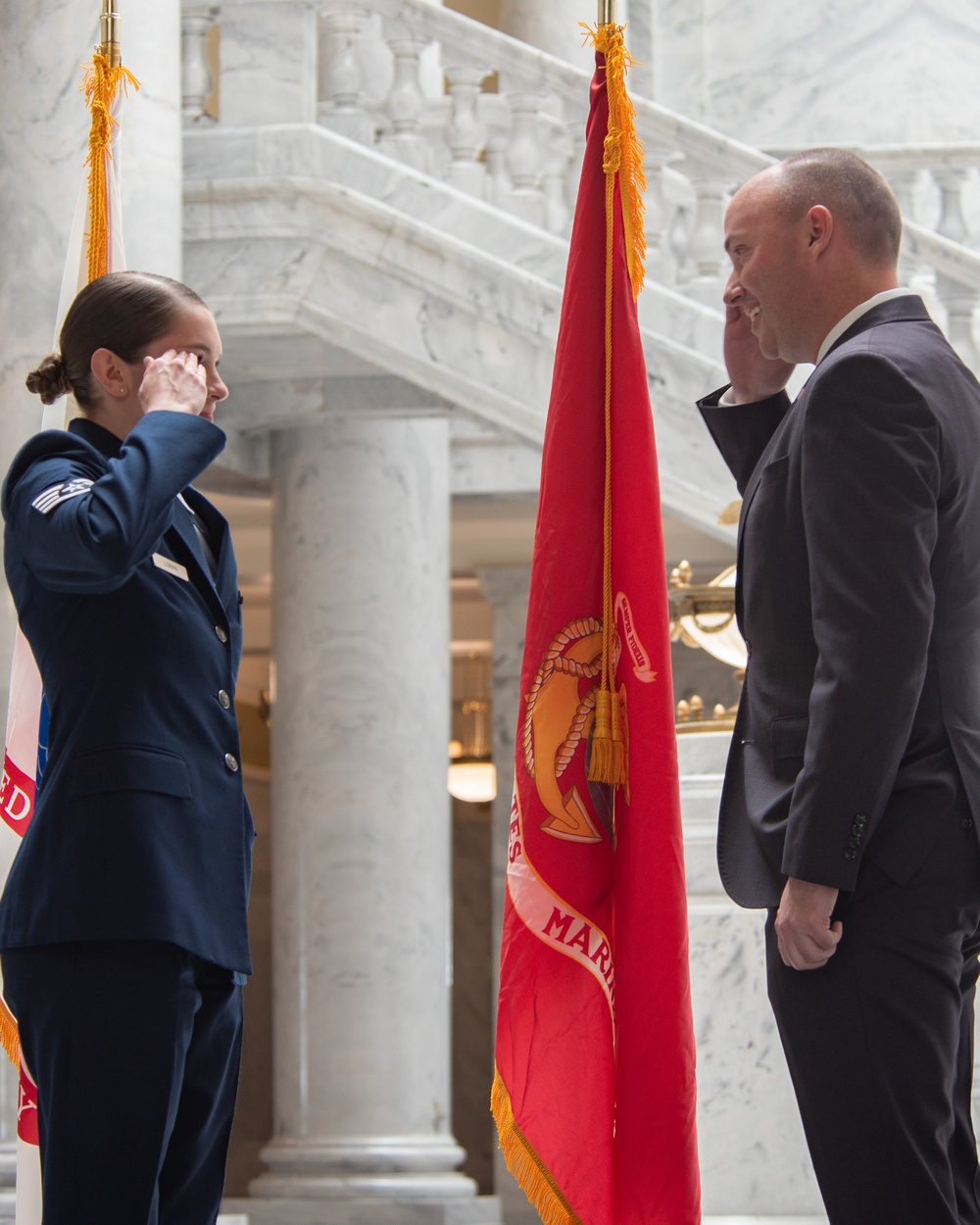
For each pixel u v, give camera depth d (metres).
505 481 18.45
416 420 17.00
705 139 13.63
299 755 16.53
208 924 4.83
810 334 5.52
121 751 4.84
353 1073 16.09
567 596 6.01
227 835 4.99
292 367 15.26
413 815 16.56
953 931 4.93
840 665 4.81
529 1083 5.78
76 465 5.04
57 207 10.55
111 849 4.75
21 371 10.34
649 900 5.75
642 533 5.96
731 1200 8.23
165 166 11.52
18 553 5.07
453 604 26.62
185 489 5.54
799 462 5.23
